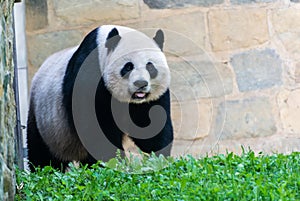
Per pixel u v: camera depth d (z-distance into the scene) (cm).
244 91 1359
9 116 769
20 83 1351
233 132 1357
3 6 754
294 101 1359
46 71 1270
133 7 1352
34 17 1346
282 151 1355
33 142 1270
